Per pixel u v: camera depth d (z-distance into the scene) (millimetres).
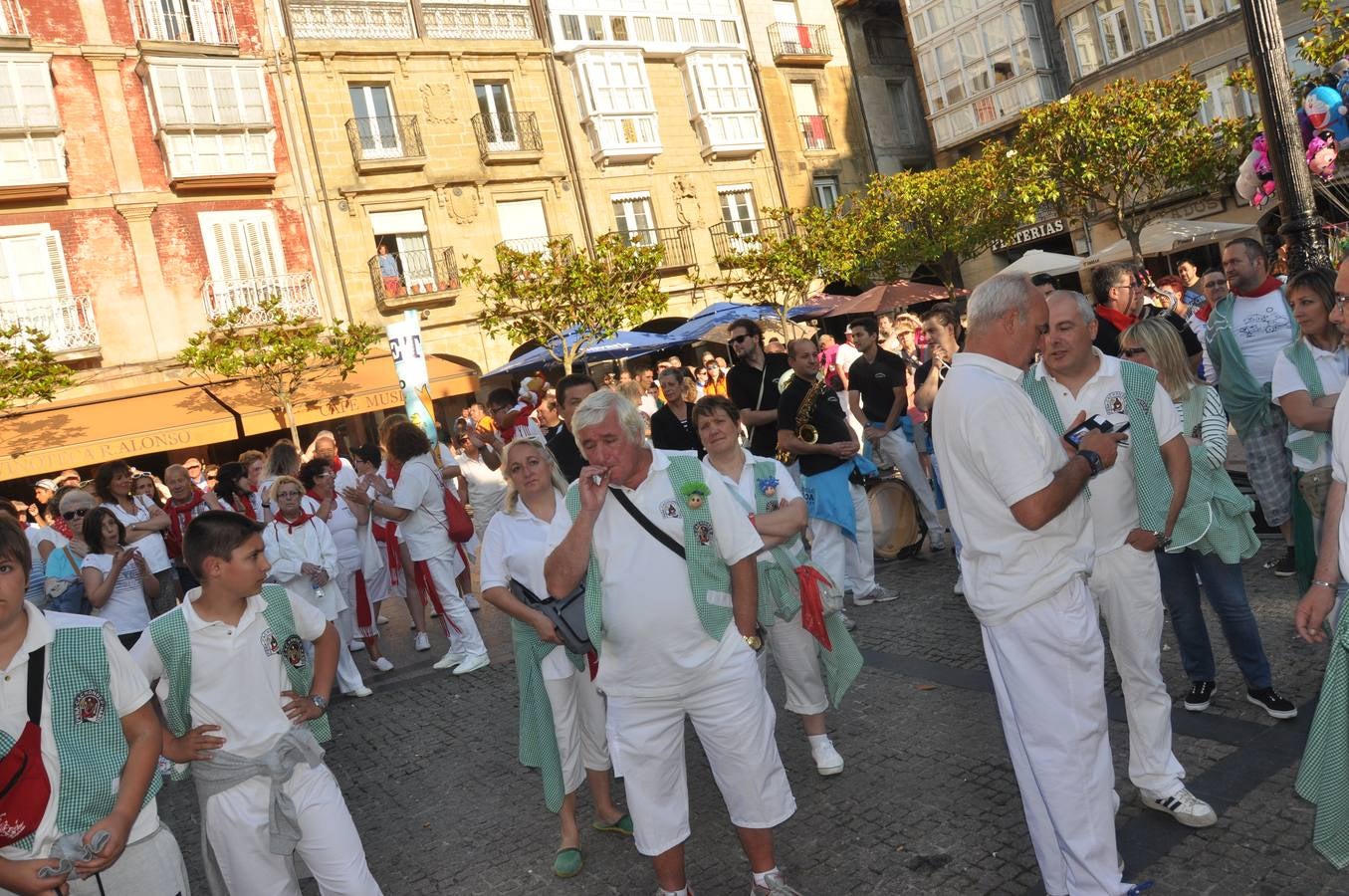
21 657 2746
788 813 3498
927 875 3717
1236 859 3467
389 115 25422
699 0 31125
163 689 3334
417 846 4801
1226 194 24969
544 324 22969
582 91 27719
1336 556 3084
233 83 22938
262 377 21250
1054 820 3217
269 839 3309
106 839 2736
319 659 3553
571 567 3283
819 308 26484
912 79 36000
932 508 8977
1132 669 3789
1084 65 27922
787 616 4504
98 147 21750
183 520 9727
